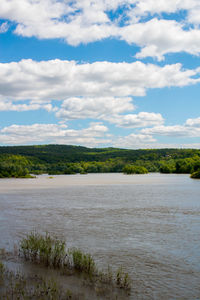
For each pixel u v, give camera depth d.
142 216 27.25
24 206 34.81
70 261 13.88
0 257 14.38
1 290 10.44
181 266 13.45
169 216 27.16
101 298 10.04
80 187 69.81
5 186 75.50
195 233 19.98
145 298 10.24
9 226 22.44
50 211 30.58
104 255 15.03
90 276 11.98
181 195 48.34
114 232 20.36
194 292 10.80
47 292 10.09
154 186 72.12
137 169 198.25
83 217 26.77
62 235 19.47
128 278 11.80
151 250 15.93
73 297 9.98
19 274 12.03
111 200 41.06
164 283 11.56
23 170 147.62
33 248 14.35
